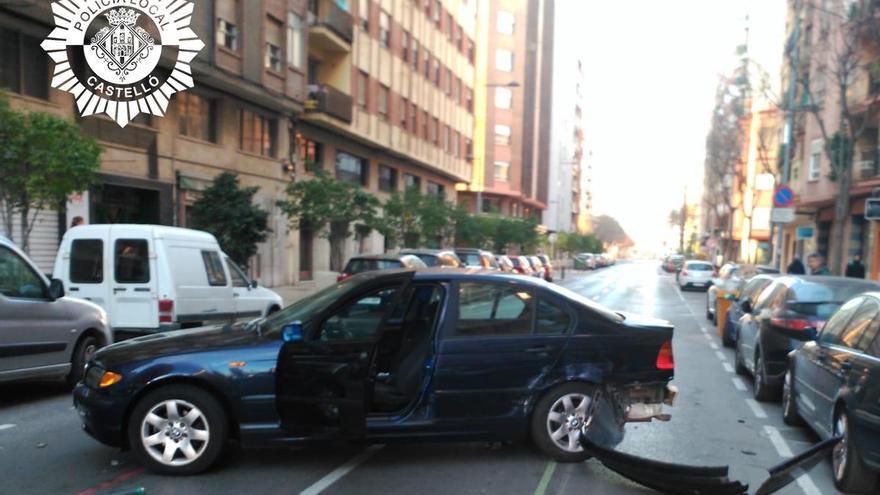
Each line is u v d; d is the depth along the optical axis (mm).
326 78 27938
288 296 20688
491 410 5277
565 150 97000
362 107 29250
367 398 4996
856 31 17109
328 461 5340
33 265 7402
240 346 4996
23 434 6051
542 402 5371
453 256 16328
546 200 75562
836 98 24688
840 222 17953
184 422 4934
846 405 4852
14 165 9727
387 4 31750
